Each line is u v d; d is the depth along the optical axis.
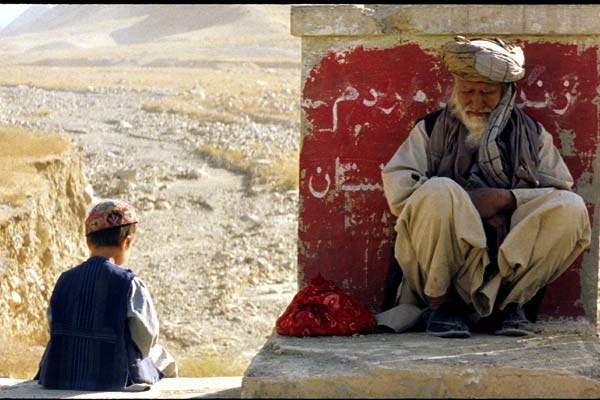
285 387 4.36
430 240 4.89
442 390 4.37
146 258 20.95
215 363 14.31
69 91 42.34
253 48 75.06
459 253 4.94
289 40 82.19
